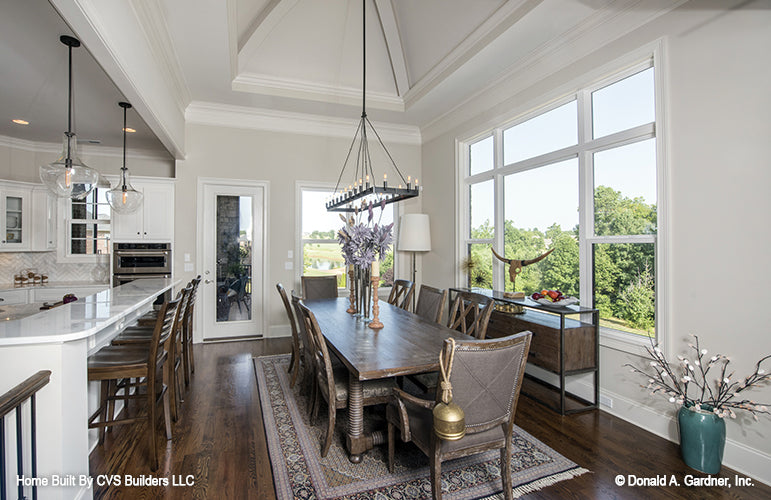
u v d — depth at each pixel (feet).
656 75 8.36
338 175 17.85
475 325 8.96
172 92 12.81
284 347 15.21
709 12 7.45
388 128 18.62
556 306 9.78
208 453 7.42
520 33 10.37
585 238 10.36
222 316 16.42
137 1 8.13
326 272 17.89
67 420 5.38
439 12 11.96
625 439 8.07
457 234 16.01
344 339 7.88
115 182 16.89
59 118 14.12
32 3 7.68
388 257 19.26
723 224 7.24
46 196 16.62
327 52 14.44
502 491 6.28
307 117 17.20
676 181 8.03
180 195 15.75
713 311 7.39
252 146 16.58
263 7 12.14
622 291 9.42
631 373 8.94
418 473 6.78
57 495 5.16
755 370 6.78
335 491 6.24
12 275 16.71
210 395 10.27
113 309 7.33
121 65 7.48
